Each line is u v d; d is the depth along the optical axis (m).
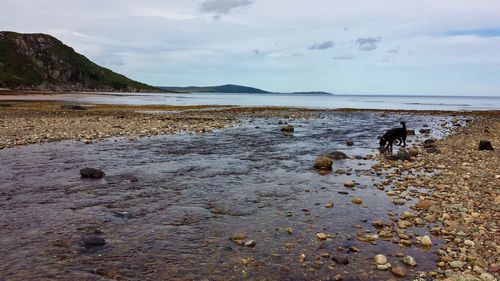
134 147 26.28
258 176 18.34
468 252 9.55
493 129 42.59
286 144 29.30
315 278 8.36
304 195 15.07
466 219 11.88
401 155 22.78
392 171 19.67
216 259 9.29
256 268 8.83
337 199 14.52
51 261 9.00
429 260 9.25
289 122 50.72
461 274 8.12
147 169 19.47
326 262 9.15
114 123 41.50
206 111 71.94
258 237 10.70
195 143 28.86
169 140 30.17
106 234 10.77
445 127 45.50
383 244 10.24
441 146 28.41
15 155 22.22
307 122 51.38
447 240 10.43
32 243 10.02
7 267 8.66
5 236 10.45
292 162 22.00
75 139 29.25
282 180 17.56
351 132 38.66
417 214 12.69
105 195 14.64
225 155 24.00
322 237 10.61
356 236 10.79
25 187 15.45
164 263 9.04
